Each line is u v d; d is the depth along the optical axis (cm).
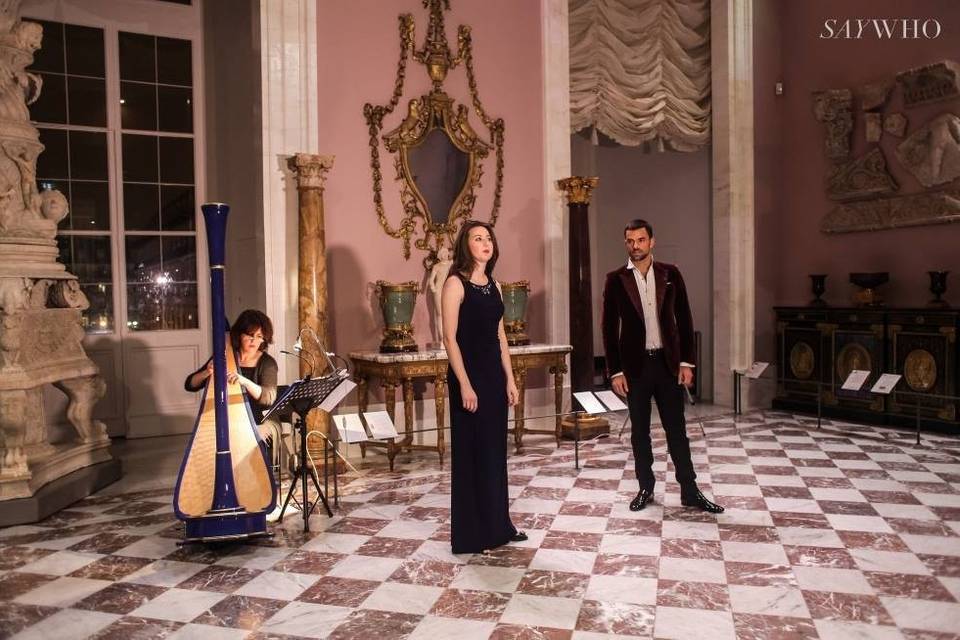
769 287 866
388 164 664
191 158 748
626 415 806
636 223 453
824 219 816
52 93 690
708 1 852
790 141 859
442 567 366
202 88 748
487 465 385
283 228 603
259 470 414
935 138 705
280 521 444
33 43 509
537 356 646
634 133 812
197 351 749
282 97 603
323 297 583
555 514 449
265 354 479
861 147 783
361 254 653
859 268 789
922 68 712
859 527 414
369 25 653
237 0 681
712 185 863
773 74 862
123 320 717
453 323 377
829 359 769
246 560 380
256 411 467
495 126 717
